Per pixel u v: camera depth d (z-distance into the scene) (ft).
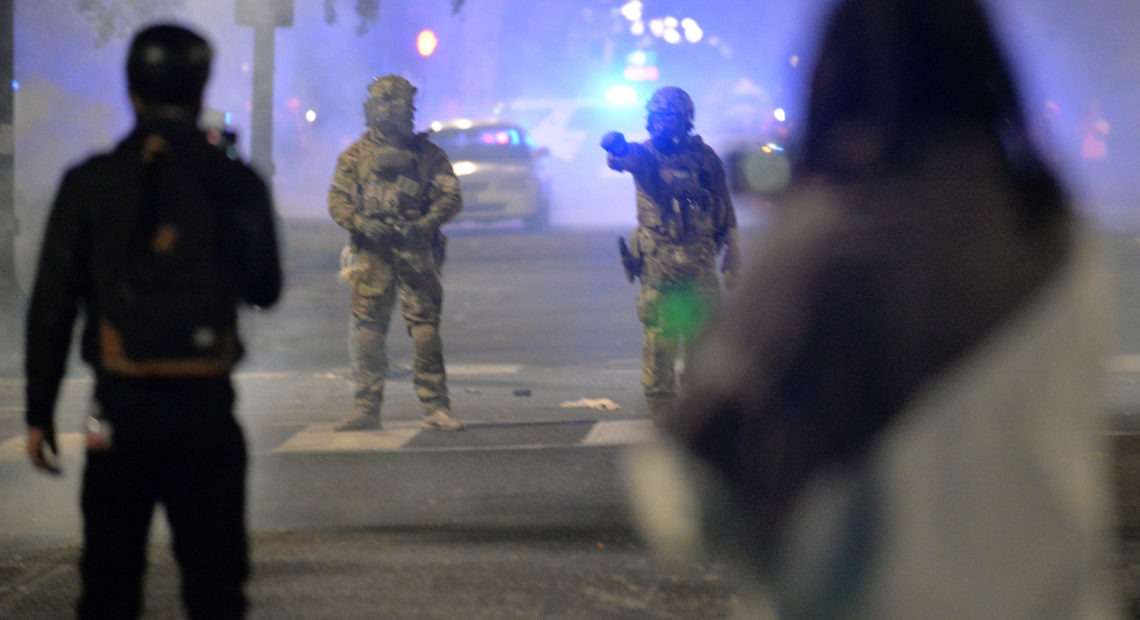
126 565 35.86
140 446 34.40
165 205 34.14
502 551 59.16
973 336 17.35
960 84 18.43
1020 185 18.12
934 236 17.58
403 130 85.30
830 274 17.54
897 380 17.33
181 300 33.96
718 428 17.33
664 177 83.41
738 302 17.85
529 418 92.48
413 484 72.74
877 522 17.48
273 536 62.49
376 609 51.44
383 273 87.40
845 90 18.69
